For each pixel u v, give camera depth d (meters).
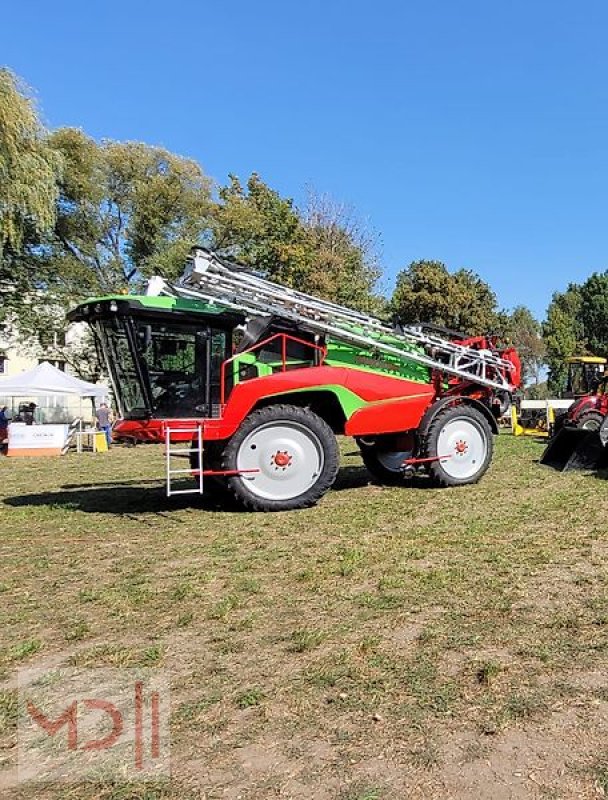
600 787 2.28
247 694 3.00
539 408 25.28
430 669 3.23
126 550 5.99
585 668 3.21
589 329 58.59
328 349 8.84
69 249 32.62
